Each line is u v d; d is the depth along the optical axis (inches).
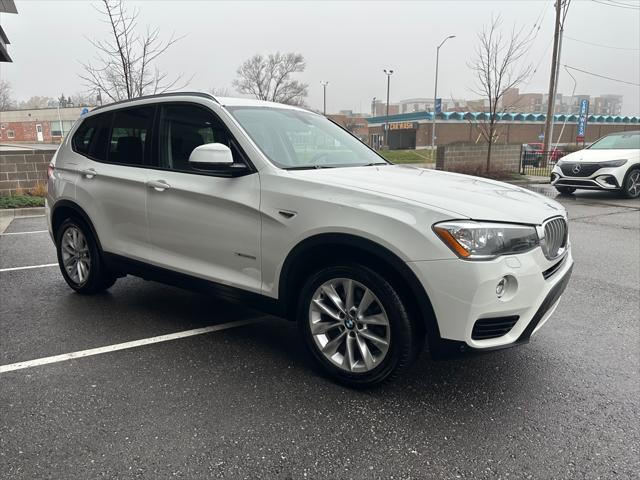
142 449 100.4
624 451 101.3
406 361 116.5
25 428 107.2
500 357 144.6
